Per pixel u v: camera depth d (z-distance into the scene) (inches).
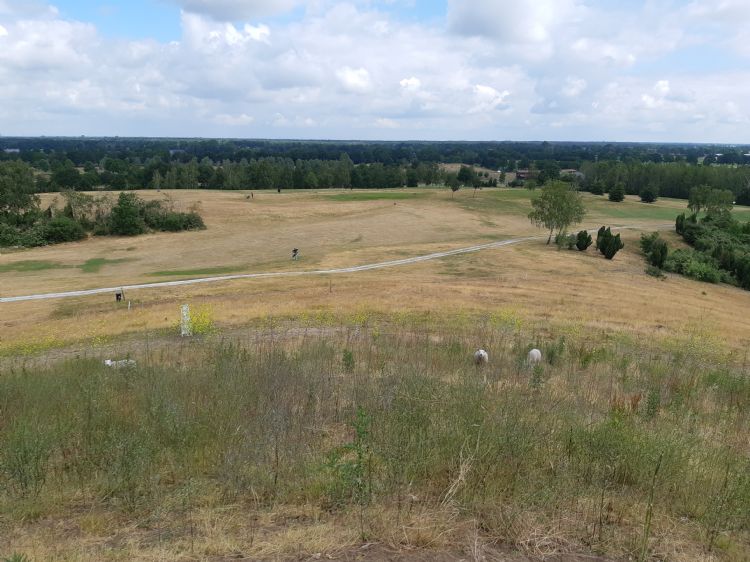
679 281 1708.9
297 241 2359.7
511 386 321.7
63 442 239.8
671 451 216.1
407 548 154.8
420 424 233.3
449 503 175.6
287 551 153.6
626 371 436.1
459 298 1072.8
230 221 2805.1
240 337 659.4
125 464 208.2
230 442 229.9
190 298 1113.4
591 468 206.5
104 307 1061.1
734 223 2632.9
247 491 193.6
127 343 685.9
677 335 786.2
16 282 1499.8
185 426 243.0
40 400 301.7
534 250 2059.5
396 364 393.7
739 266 1888.5
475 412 245.9
